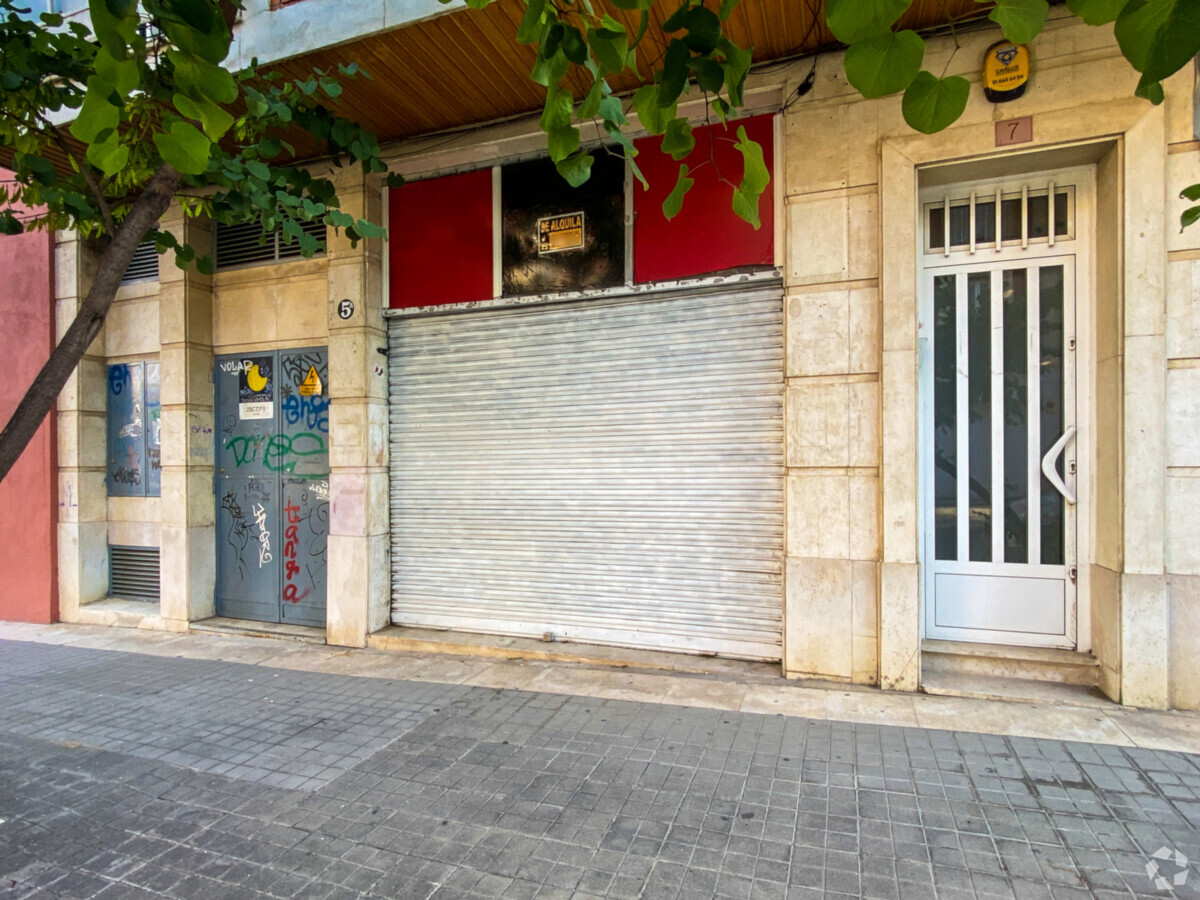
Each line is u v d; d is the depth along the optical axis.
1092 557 4.43
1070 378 4.50
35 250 7.26
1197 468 3.97
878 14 1.33
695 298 5.16
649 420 5.30
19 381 7.31
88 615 7.05
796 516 4.72
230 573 6.78
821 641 4.67
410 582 6.12
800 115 4.69
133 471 7.34
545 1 1.79
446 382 5.96
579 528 5.53
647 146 5.25
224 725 4.29
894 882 2.58
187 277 6.59
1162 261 3.97
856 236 4.59
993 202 4.65
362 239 5.93
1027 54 4.16
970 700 4.25
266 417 6.61
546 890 2.61
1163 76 1.34
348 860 2.86
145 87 3.19
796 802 3.16
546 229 5.56
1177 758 3.45
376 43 4.50
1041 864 2.66
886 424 4.45
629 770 3.53
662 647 5.29
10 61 3.57
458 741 3.96
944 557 4.77
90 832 3.13
